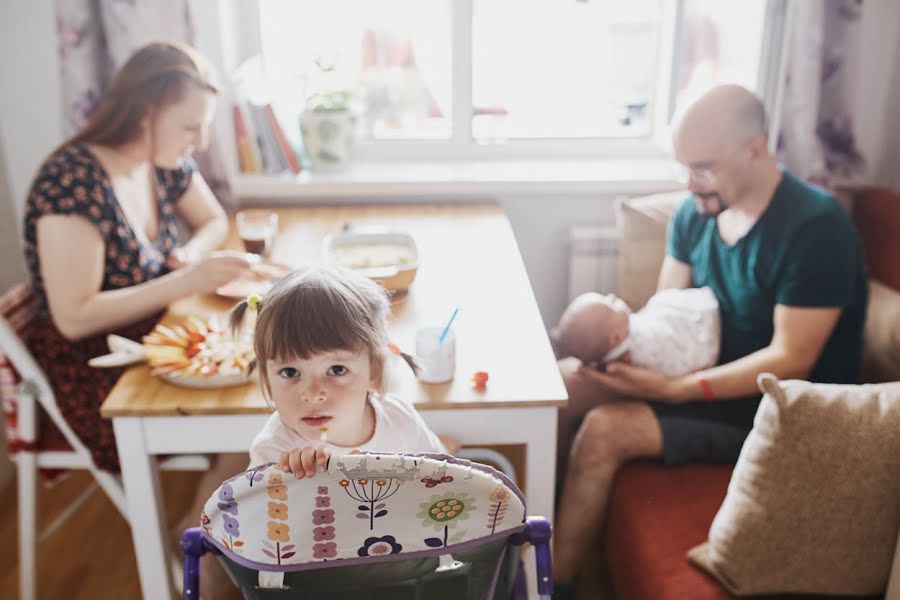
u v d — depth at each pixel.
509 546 1.08
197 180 2.12
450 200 2.46
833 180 2.33
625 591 1.62
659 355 1.80
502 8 2.50
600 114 2.64
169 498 2.36
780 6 2.21
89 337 1.76
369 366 1.14
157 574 1.60
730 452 1.75
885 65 2.33
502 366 1.52
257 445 1.17
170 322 1.67
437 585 1.03
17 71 2.31
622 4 2.50
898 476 1.30
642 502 1.65
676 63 2.43
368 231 1.93
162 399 1.45
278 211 2.36
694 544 1.53
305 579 0.99
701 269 1.92
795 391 1.35
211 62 2.28
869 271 2.18
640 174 2.47
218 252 2.02
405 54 2.54
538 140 2.63
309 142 2.43
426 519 0.95
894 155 2.35
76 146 1.75
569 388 1.94
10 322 1.75
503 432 1.48
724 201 1.79
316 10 2.48
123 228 1.76
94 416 1.73
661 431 1.74
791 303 1.72
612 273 2.51
